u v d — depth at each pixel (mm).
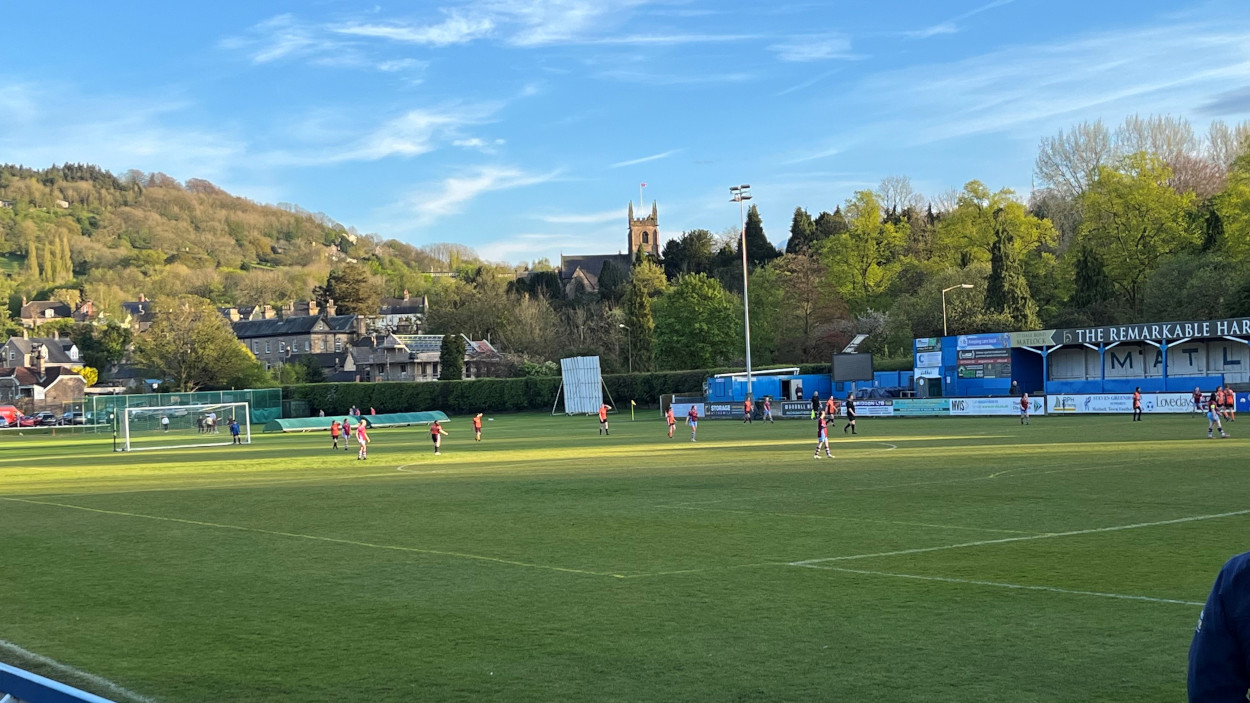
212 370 127625
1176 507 20844
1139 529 18203
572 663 10758
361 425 45250
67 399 154750
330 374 168000
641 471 33594
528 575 15664
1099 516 19953
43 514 25891
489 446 52688
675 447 46562
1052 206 121625
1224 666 4477
